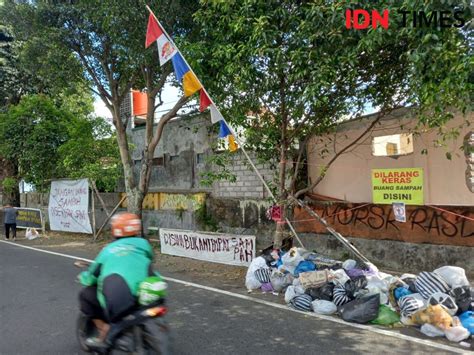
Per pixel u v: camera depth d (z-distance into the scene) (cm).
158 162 1577
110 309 352
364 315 531
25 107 1602
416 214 820
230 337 494
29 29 1147
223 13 742
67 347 467
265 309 603
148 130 1233
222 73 766
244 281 789
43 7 1072
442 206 782
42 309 611
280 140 854
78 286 745
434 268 795
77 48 1163
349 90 747
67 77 1227
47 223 1762
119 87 1391
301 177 1013
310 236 988
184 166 1462
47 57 1135
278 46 669
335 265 693
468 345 459
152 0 955
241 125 842
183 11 984
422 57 492
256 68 700
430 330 486
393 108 773
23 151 1590
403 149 864
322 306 575
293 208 1023
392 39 565
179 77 772
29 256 1113
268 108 793
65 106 1886
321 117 789
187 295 689
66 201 1549
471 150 684
